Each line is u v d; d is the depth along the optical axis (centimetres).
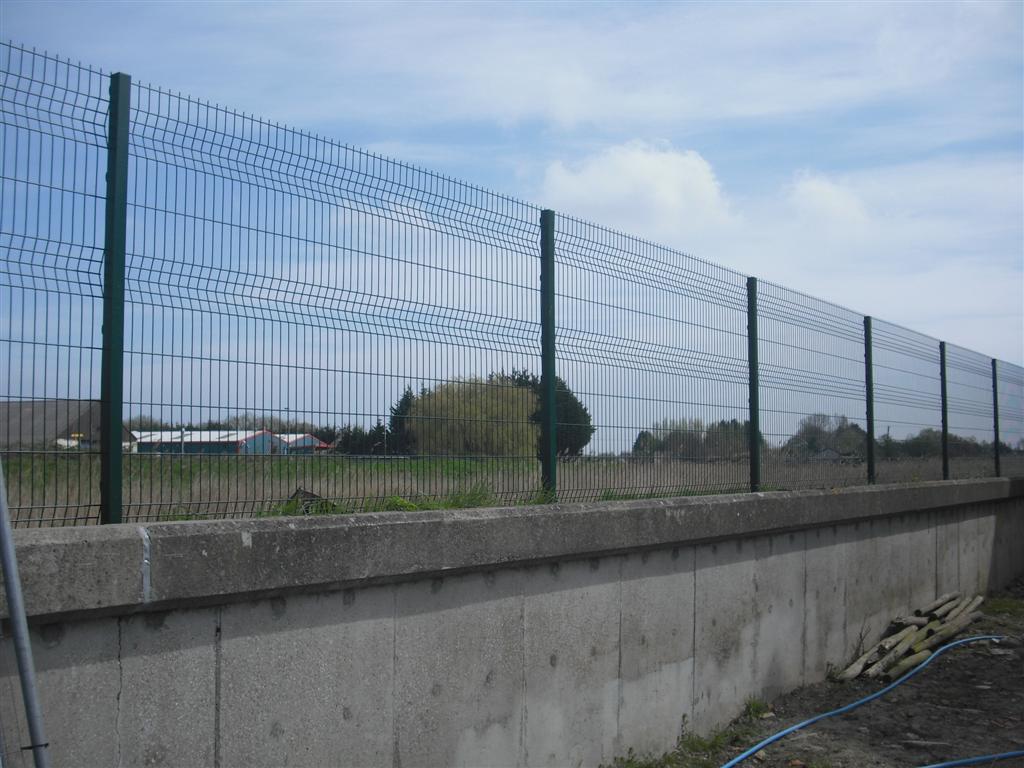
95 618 360
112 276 407
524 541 532
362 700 454
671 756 649
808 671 845
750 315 859
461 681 504
